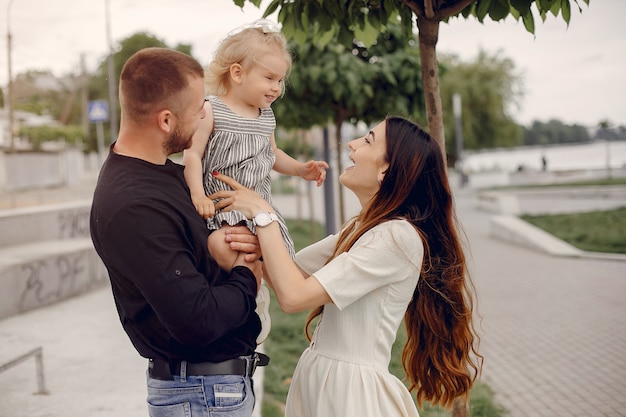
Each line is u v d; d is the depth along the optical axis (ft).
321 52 20.52
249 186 6.99
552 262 37.22
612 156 162.50
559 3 8.77
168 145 5.75
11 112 98.02
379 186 7.14
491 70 112.98
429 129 9.21
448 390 7.58
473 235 54.24
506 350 19.58
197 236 5.76
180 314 5.33
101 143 79.51
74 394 14.34
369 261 6.41
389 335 6.73
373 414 6.43
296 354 18.62
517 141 114.93
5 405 13.67
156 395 5.98
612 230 46.88
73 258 26.05
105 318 22.00
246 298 5.81
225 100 7.18
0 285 21.88
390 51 21.17
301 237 46.91
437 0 8.92
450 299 7.25
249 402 6.19
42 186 117.08
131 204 5.39
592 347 19.51
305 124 24.57
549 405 14.84
